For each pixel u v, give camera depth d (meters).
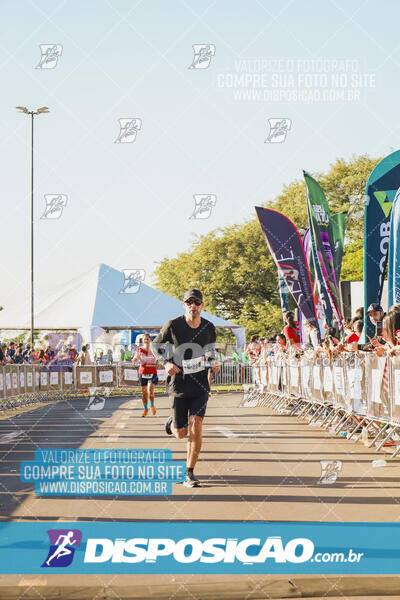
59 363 22.91
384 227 12.00
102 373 24.67
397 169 12.01
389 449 8.73
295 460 7.89
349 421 10.97
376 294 11.85
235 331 33.47
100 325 28.39
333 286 14.62
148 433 11.01
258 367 19.31
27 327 29.09
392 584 3.69
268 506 5.50
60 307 29.69
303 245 18.23
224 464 7.64
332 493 5.99
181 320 6.72
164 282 49.06
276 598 3.52
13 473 7.11
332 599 3.50
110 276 30.42
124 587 3.67
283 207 46.12
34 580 3.80
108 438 10.27
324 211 14.79
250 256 46.81
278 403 16.53
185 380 6.64
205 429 11.55
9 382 16.95
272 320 45.69
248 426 12.05
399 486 6.29
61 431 11.40
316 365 12.27
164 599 3.51
